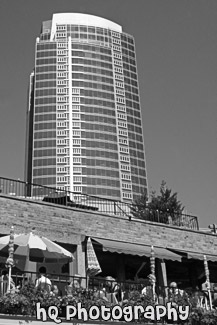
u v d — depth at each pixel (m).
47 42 197.75
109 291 19.97
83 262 22.81
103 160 176.88
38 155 173.75
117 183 174.75
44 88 187.62
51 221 22.64
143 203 41.25
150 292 19.47
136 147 187.12
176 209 41.22
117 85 197.12
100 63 198.75
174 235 26.75
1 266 20.06
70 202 25.19
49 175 170.25
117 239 24.42
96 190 170.88
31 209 22.25
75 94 187.12
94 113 185.62
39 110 182.88
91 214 24.14
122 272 24.67
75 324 17.12
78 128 180.00
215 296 21.69
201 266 27.59
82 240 23.23
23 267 20.33
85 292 18.02
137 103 199.62
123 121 189.38
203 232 28.09
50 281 18.80
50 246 18.64
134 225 25.44
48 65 193.00
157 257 23.91
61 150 174.88
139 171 182.38
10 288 16.95
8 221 21.33
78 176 171.12
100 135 181.62
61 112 182.75
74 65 193.50
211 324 19.70
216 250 28.17
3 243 17.95
